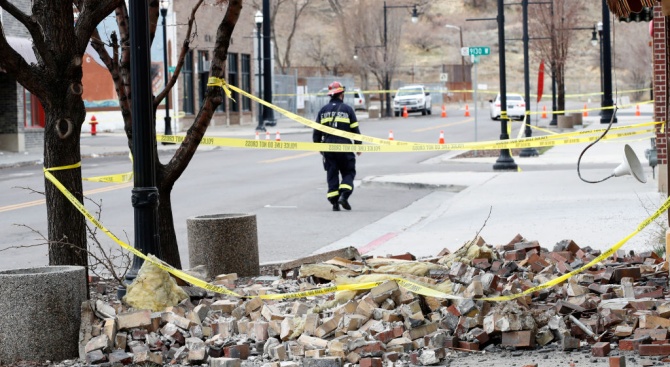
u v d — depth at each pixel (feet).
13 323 53.83
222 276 71.77
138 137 64.28
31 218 131.13
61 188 64.85
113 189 167.43
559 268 67.05
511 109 436.76
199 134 76.74
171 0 353.51
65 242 66.69
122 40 77.20
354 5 602.44
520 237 78.48
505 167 188.14
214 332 57.21
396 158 245.04
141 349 53.16
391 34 578.66
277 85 518.78
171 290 61.77
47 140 66.49
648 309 55.93
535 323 53.06
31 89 65.00
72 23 65.57
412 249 94.12
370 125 435.12
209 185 177.68
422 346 52.75
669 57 64.85
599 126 337.11
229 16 74.49
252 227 80.02
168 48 403.75
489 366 48.73
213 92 75.92
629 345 50.49
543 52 369.09
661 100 123.13
